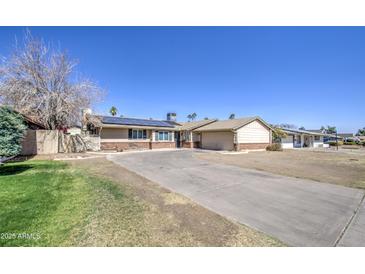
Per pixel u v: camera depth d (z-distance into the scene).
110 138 20.89
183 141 28.72
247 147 23.67
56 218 3.78
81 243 3.06
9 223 3.53
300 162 13.13
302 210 4.65
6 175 7.40
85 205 4.49
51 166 9.59
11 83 15.03
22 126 8.24
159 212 4.28
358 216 4.35
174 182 7.09
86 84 17.19
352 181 7.63
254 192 6.06
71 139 17.25
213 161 13.12
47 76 16.12
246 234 3.46
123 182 6.82
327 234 3.54
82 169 9.00
